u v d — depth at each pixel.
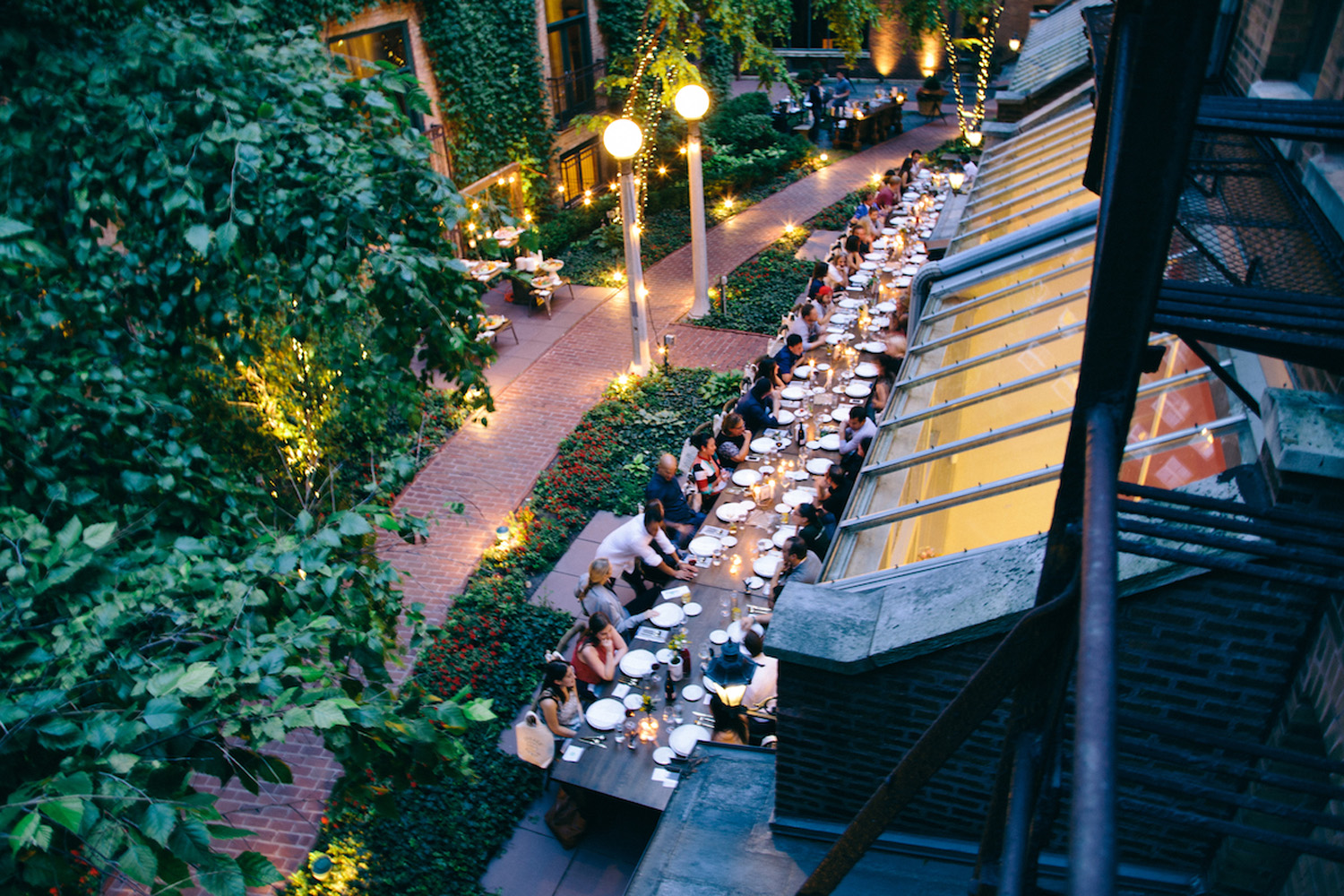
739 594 8.80
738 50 26.39
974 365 5.92
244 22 4.45
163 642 3.60
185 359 4.54
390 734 3.54
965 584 3.73
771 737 6.77
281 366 6.09
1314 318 1.96
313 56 4.51
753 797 4.68
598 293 18.22
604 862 7.62
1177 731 1.92
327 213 3.98
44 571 3.52
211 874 2.54
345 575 4.16
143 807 2.60
